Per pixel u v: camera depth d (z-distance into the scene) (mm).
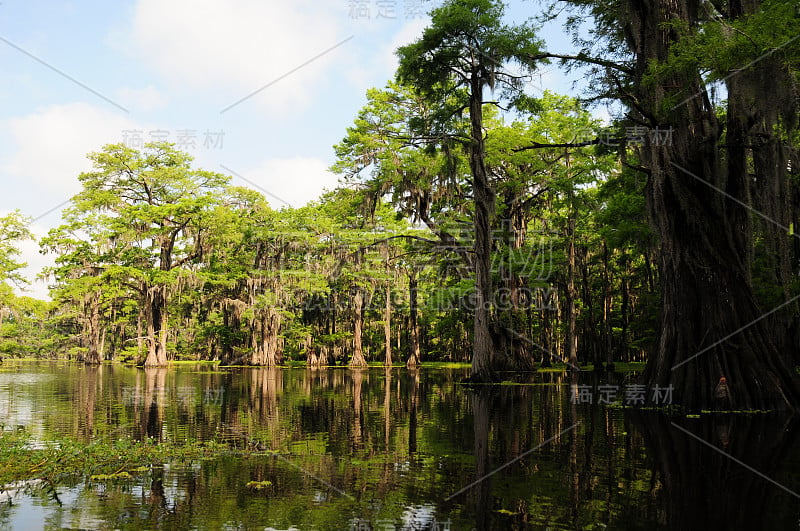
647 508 6043
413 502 6352
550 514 5871
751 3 15281
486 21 23344
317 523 5613
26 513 5926
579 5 19375
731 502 6270
